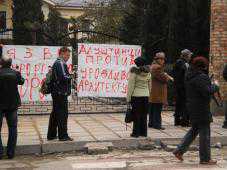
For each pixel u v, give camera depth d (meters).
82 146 12.19
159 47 18.92
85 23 33.12
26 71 16.34
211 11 16.70
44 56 16.41
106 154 11.66
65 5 49.22
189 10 18.70
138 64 12.69
